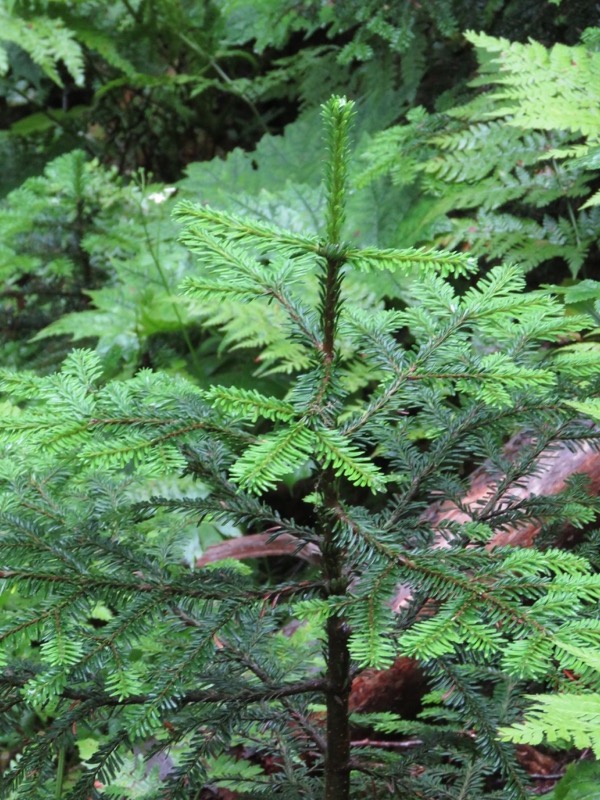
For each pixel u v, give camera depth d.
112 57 6.09
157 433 2.02
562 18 3.91
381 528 2.12
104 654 2.04
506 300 2.07
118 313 4.64
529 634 1.94
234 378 4.32
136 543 2.25
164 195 4.64
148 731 2.07
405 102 4.95
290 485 3.37
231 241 2.05
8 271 4.81
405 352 2.10
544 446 2.19
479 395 2.04
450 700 2.10
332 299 2.00
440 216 3.86
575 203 3.78
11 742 2.47
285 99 6.75
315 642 2.50
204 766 2.09
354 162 4.63
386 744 2.53
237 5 5.88
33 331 5.16
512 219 3.63
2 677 2.10
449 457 2.16
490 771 2.20
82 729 2.56
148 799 2.23
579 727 1.92
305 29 6.56
